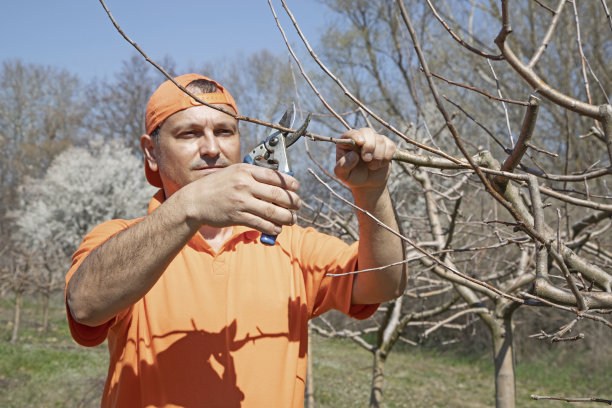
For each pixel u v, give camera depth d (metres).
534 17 11.60
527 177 1.34
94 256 1.31
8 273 19.70
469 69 9.74
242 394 1.54
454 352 17.66
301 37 1.27
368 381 14.89
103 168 25.69
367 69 15.32
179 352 1.55
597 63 10.64
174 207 1.23
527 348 16.30
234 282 1.64
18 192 38.47
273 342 1.61
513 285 3.08
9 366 14.59
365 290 1.66
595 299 1.35
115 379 1.63
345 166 1.34
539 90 1.34
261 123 1.23
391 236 1.53
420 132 3.53
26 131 48.16
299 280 1.75
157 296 1.61
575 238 2.65
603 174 1.53
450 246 3.00
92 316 1.34
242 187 1.19
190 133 1.69
